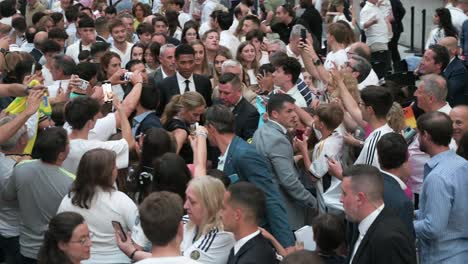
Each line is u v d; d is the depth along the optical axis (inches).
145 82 349.1
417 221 258.1
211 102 408.5
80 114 287.4
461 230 257.0
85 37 531.8
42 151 266.2
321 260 182.9
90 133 314.5
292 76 379.9
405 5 828.0
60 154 267.7
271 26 632.4
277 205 271.4
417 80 510.0
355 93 349.7
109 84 351.6
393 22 672.4
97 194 249.1
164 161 250.1
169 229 199.5
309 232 274.5
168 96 401.1
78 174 249.9
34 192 265.7
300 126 343.0
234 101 359.3
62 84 391.9
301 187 297.0
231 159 273.9
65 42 596.7
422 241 263.7
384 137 260.5
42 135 267.3
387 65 625.0
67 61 401.7
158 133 276.4
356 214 221.9
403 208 240.8
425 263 263.3
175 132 326.3
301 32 473.7
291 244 269.9
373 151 292.7
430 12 792.9
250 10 690.2
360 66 394.6
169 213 199.5
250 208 218.7
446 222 252.2
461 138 279.6
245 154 271.9
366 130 327.3
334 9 637.9
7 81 390.6
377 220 219.5
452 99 434.9
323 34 714.8
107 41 549.6
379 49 628.7
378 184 220.8
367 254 218.2
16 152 292.0
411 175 326.3
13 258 290.8
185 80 402.9
